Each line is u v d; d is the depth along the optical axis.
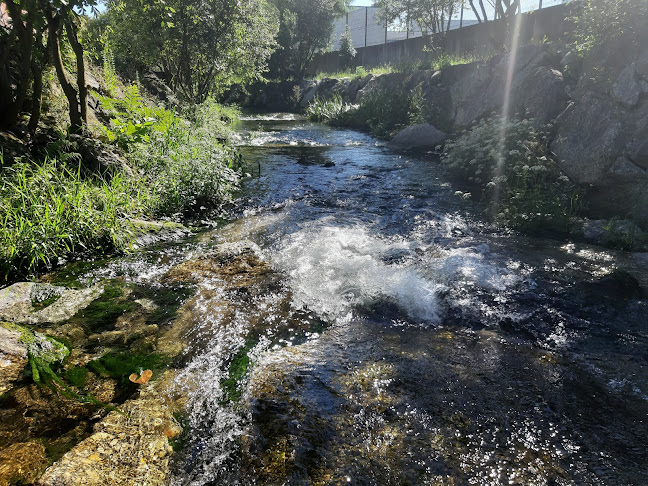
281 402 2.43
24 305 3.22
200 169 6.38
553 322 3.35
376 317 3.46
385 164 9.71
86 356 2.76
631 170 5.82
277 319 3.35
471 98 11.81
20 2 4.76
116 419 2.22
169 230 5.06
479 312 3.49
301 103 26.11
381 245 4.91
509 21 12.80
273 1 28.12
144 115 7.64
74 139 5.60
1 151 4.64
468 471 1.98
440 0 17.58
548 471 1.99
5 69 5.41
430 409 2.39
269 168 9.10
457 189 7.49
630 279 3.93
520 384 2.62
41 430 2.12
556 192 6.41
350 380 2.64
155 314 3.32
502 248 4.84
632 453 2.10
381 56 25.61
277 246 4.80
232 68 13.49
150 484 1.88
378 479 1.94
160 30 10.95
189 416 2.30
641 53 6.46
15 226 3.89
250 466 2.00
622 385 2.62
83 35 7.60
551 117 8.55
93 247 4.39
